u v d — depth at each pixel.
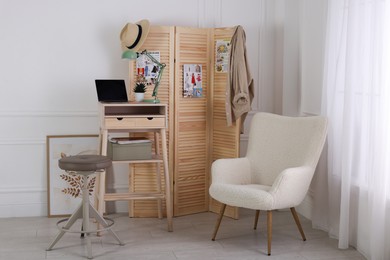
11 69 5.99
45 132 6.11
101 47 6.15
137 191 6.12
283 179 5.07
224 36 6.11
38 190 6.13
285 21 6.33
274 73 6.59
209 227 5.86
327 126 5.33
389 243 4.84
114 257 5.04
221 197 5.25
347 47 5.13
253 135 5.82
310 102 6.12
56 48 6.07
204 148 6.33
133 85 6.03
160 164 6.12
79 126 6.17
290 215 6.28
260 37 6.51
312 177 5.60
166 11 6.26
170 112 6.09
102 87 5.82
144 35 5.84
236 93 5.95
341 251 5.22
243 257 5.07
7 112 6.00
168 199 5.70
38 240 5.41
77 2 6.07
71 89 6.12
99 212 5.51
